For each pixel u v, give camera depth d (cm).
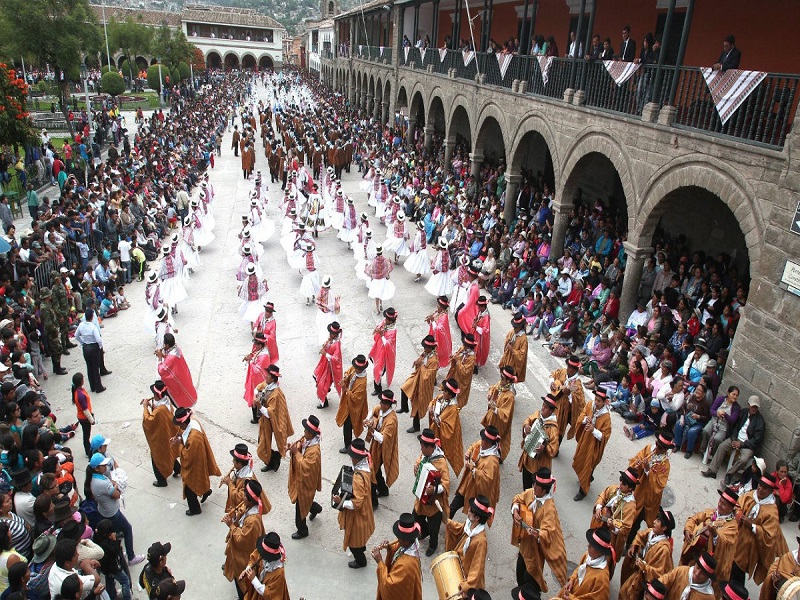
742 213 1051
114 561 699
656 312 1327
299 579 821
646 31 1789
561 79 1753
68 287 1469
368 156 3416
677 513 961
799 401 940
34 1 3145
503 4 2736
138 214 2111
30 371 1040
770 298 989
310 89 7494
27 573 591
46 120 3862
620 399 1238
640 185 1352
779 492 898
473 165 2459
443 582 661
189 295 1766
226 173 3456
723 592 614
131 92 6744
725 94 1100
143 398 1228
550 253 1819
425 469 815
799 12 1271
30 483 757
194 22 9700
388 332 1247
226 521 752
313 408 1223
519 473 1061
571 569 851
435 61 3044
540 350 1505
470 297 1502
